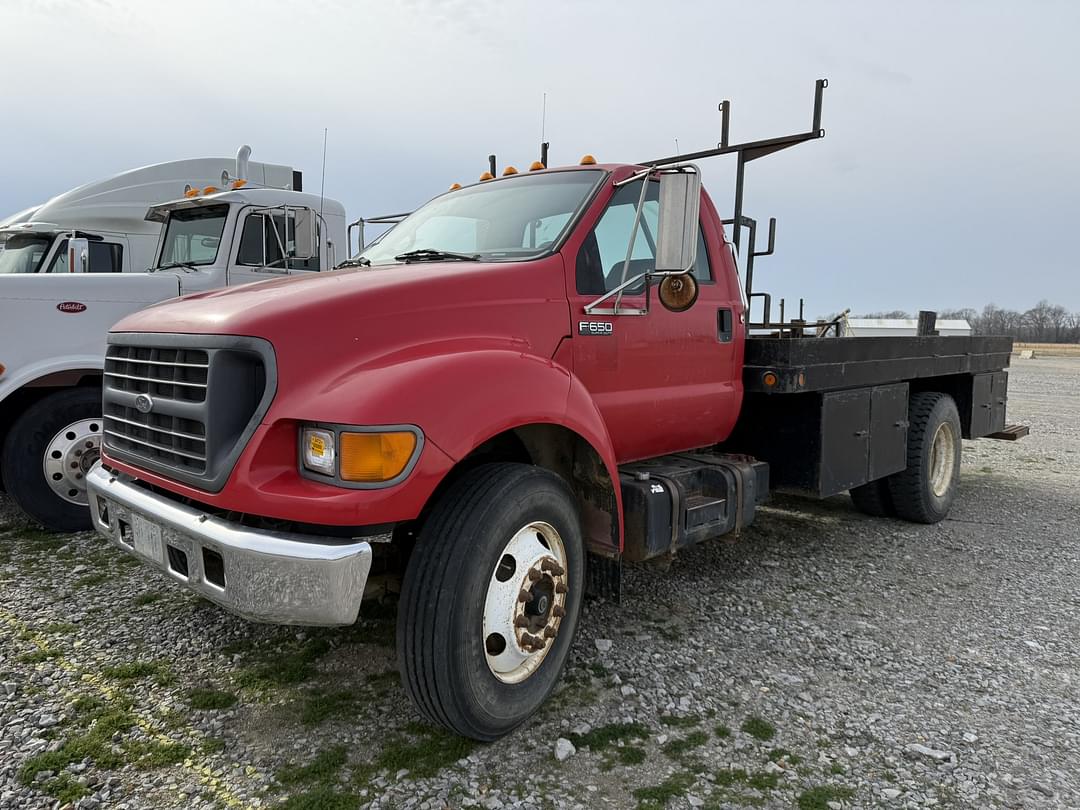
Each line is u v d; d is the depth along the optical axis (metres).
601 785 2.58
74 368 5.16
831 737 2.90
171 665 3.37
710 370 4.15
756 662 3.51
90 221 8.39
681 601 4.26
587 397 3.17
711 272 4.24
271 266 6.77
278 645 3.57
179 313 2.90
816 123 5.13
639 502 3.49
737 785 2.59
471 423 2.61
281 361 2.50
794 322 6.95
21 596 4.13
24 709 2.98
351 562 2.40
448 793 2.51
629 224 3.77
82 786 2.50
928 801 2.52
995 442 11.07
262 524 2.58
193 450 2.68
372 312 2.71
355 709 3.03
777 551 5.26
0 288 4.94
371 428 2.40
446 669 2.57
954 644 3.78
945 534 5.80
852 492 6.27
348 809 2.42
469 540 2.61
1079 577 4.84
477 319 2.99
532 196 3.85
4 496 6.33
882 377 5.14
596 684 3.27
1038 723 3.03
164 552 2.77
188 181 8.94
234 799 2.46
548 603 2.94
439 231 4.02
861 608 4.23
